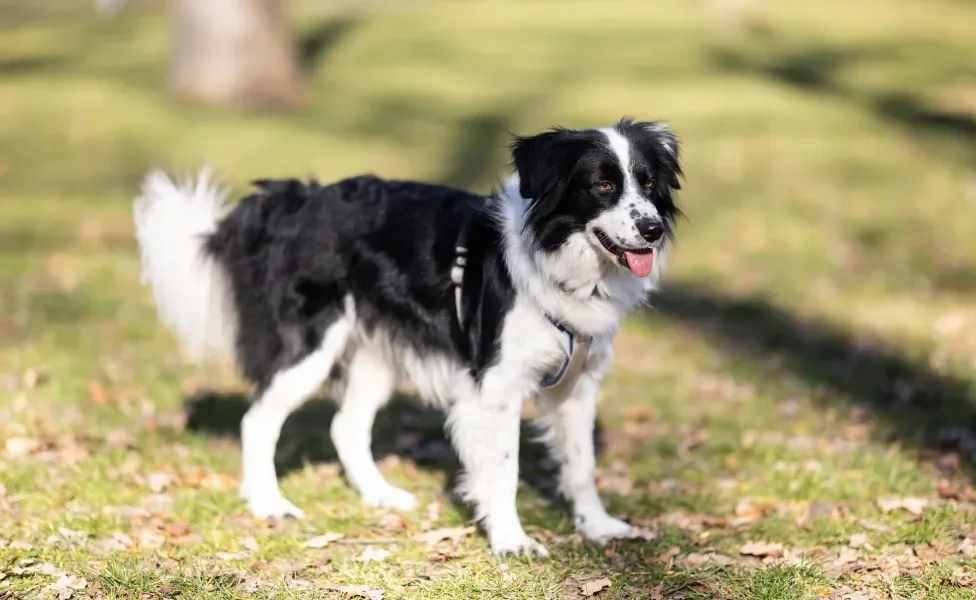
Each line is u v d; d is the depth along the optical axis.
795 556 4.81
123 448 6.07
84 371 7.46
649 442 6.77
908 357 8.66
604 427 7.06
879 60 21.11
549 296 4.80
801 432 6.93
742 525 5.30
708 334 9.42
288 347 5.32
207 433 6.55
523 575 4.63
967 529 5.04
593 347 5.01
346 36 22.44
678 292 10.72
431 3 26.62
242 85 17.41
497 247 4.92
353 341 5.51
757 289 10.80
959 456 6.30
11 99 16.92
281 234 5.38
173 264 5.59
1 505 5.14
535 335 4.85
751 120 16.80
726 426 7.06
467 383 5.00
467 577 4.61
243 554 4.82
